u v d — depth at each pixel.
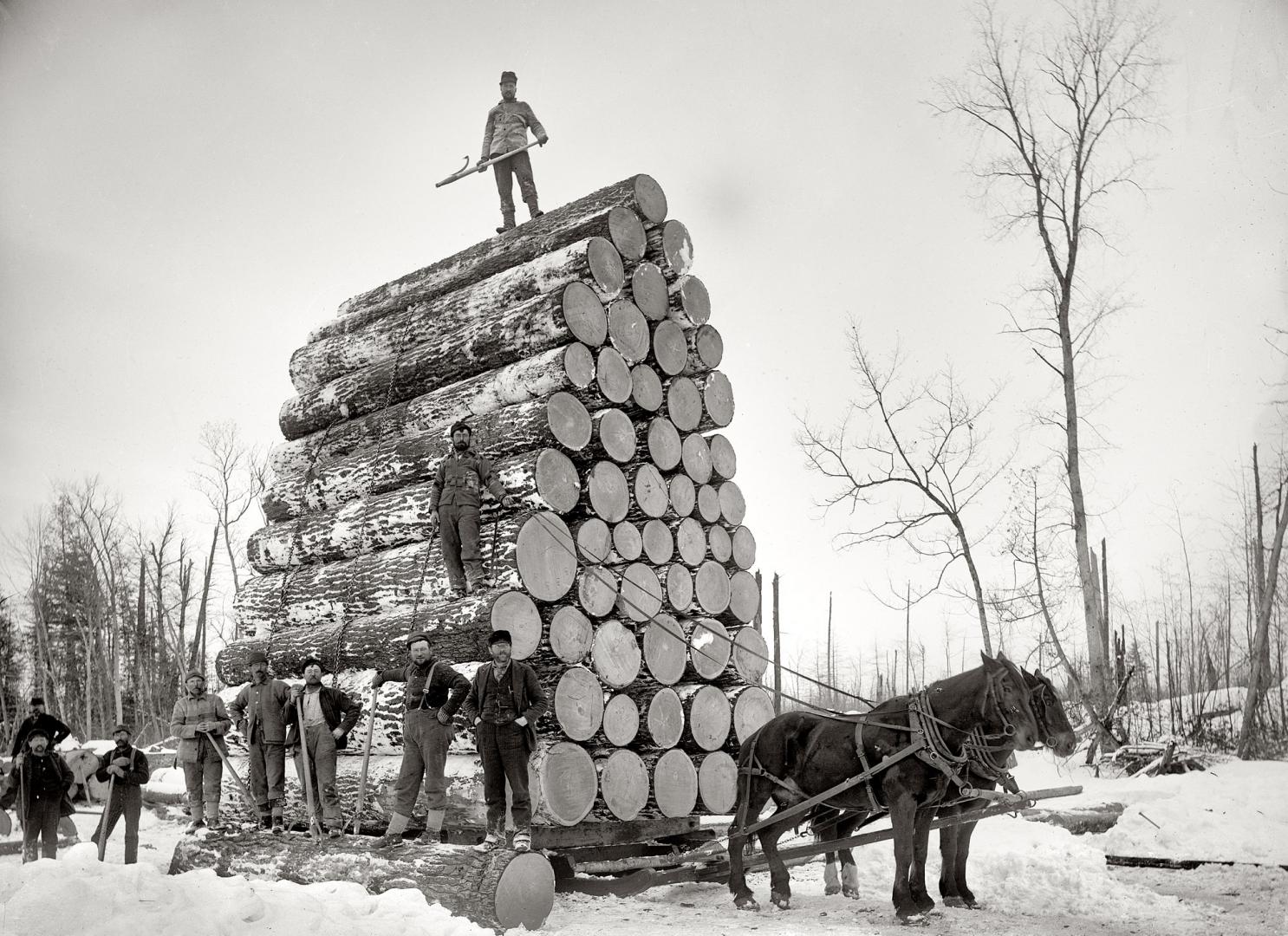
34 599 36.09
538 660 10.05
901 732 8.54
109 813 10.94
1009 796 8.30
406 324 13.01
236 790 11.68
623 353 11.55
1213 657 28.16
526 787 8.73
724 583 12.17
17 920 6.24
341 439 13.33
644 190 12.32
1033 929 7.82
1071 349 24.12
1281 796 12.82
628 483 11.27
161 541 37.12
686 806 10.82
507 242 12.97
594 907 9.29
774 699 12.39
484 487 10.55
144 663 38.88
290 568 13.19
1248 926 7.97
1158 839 11.70
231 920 6.81
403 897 7.87
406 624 10.64
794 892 10.27
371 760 11.01
